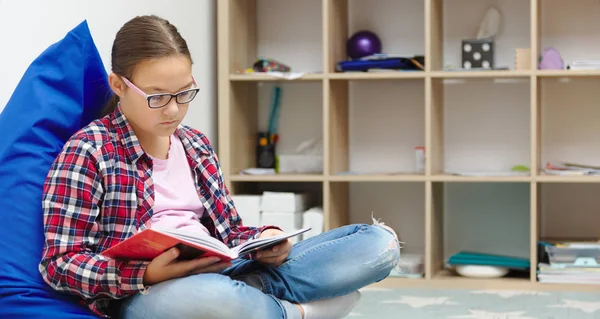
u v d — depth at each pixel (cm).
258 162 355
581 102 338
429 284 316
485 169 346
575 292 304
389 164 353
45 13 215
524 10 339
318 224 322
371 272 175
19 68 204
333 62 327
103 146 158
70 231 151
